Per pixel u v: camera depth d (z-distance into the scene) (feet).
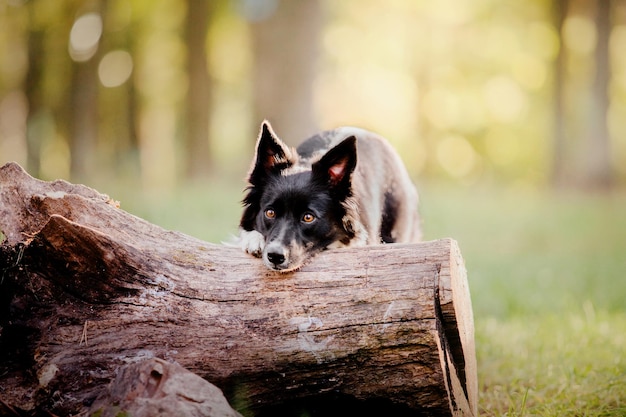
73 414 12.95
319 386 13.55
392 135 120.37
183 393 12.05
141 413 11.64
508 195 78.13
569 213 58.70
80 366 13.24
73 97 76.48
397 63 113.91
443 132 127.95
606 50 83.97
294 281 13.83
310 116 57.72
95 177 70.18
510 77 112.68
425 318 13.00
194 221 41.52
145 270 13.83
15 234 14.01
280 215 17.48
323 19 58.13
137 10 82.53
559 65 90.38
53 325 13.51
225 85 100.73
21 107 92.17
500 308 26.81
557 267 37.37
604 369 18.90
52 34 78.18
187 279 14.02
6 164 14.38
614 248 47.93
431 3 99.86
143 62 92.94
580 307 27.09
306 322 13.41
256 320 13.58
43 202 14.15
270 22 57.52
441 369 13.00
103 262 13.52
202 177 78.23
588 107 86.84
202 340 13.52
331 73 113.19
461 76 115.55
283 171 18.19
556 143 91.30
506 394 17.40
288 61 56.90
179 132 101.04
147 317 13.62
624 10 95.14
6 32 86.99
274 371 13.46
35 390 13.17
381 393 13.37
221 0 81.97
